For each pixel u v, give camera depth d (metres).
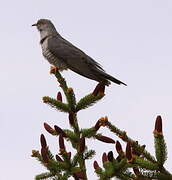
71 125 10.13
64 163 9.20
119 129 8.16
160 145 7.50
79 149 9.29
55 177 9.20
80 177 9.22
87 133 9.99
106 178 8.31
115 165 8.28
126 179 8.34
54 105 10.62
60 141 9.14
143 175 7.73
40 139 9.27
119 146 8.32
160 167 7.59
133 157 7.66
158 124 7.50
